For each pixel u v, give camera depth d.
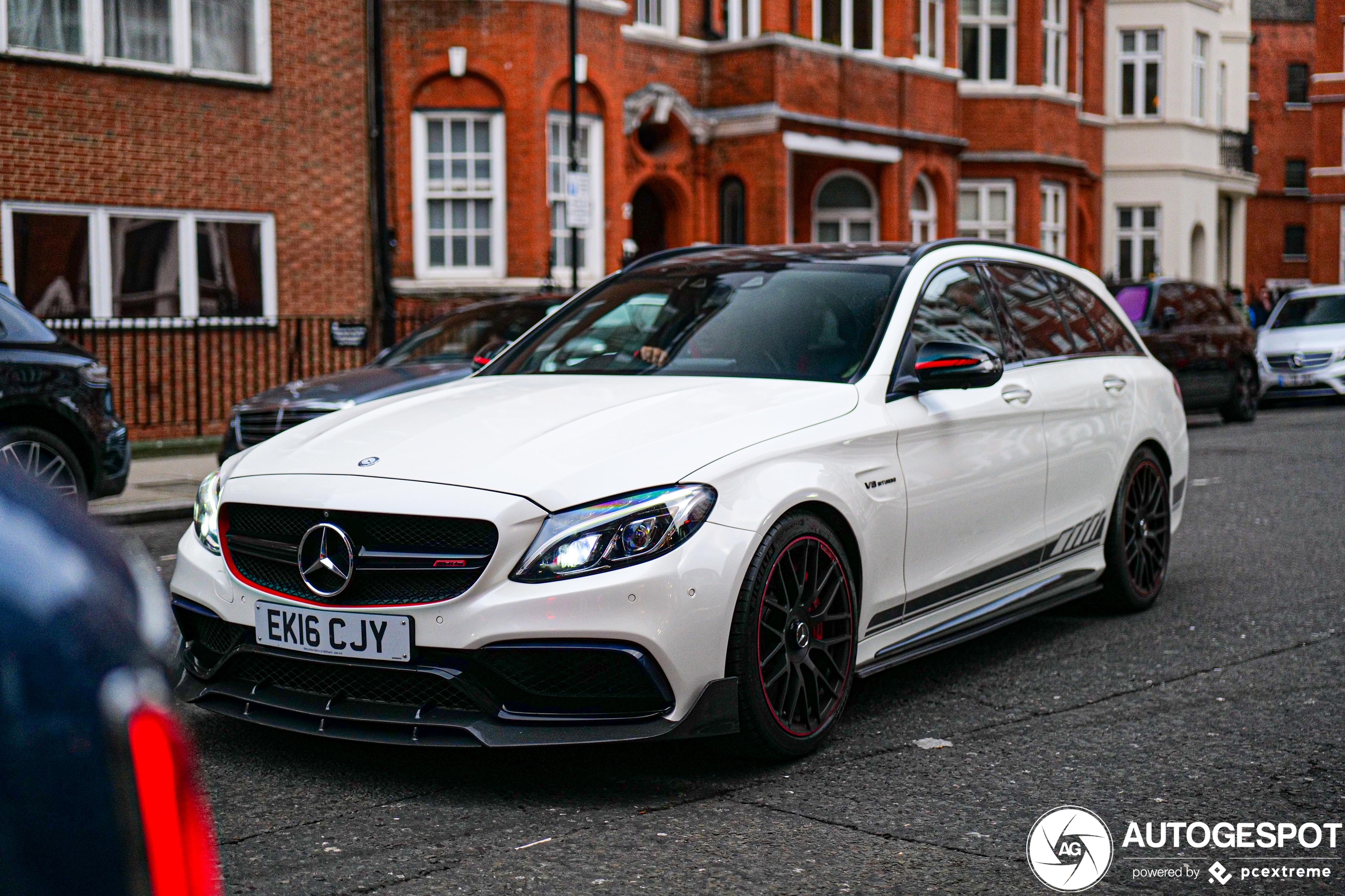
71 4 14.20
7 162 13.77
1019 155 26.05
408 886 3.12
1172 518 6.51
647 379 4.71
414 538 3.72
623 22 19.88
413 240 18.25
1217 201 34.19
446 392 4.77
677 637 3.65
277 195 15.93
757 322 4.95
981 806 3.70
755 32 21.48
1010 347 5.50
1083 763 4.09
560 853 3.34
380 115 16.70
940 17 24.36
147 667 1.19
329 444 4.19
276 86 15.85
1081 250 29.53
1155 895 3.11
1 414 7.70
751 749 3.93
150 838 1.16
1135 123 30.67
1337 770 4.00
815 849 3.36
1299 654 5.42
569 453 3.86
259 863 3.26
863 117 22.50
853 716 4.62
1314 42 50.81
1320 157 47.28
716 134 21.45
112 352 14.48
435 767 4.02
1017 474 5.21
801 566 4.05
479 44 18.11
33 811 1.11
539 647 3.59
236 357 15.56
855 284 5.05
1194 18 30.88
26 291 13.96
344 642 3.74
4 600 1.13
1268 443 14.42
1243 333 17.88
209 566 4.07
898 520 4.50
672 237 21.61
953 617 4.92
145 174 14.77
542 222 18.41
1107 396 5.99
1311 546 7.94
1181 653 5.49
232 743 4.27
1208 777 3.95
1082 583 5.81
